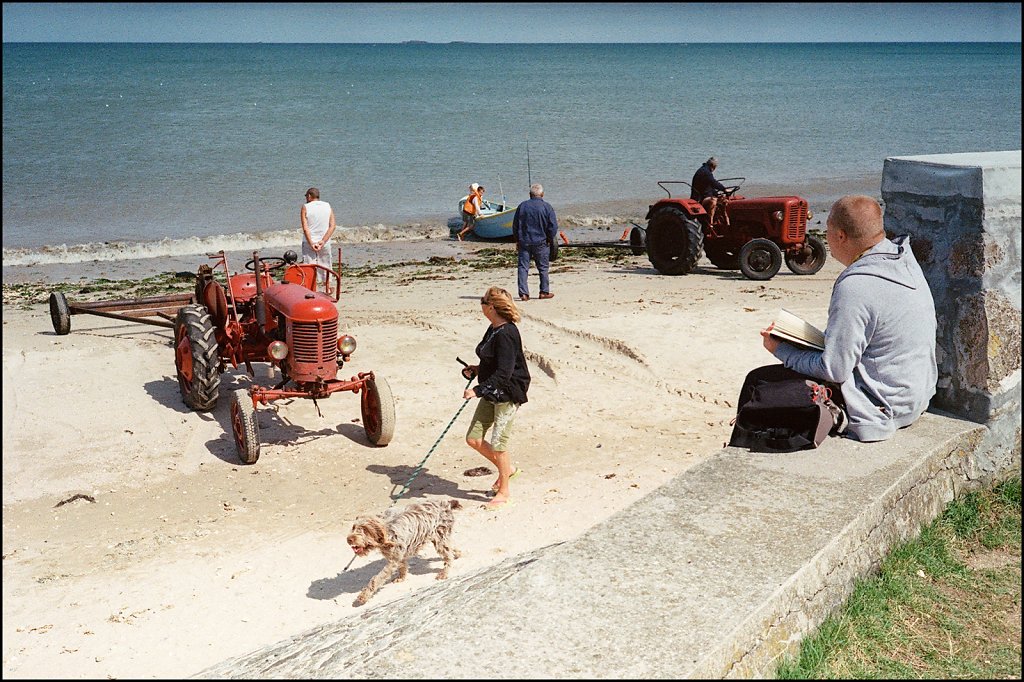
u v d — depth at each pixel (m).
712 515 3.45
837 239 4.17
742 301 13.20
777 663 2.91
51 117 61.34
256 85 105.50
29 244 23.55
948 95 89.94
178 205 29.25
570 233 25.67
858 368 4.16
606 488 6.67
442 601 3.60
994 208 4.22
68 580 5.46
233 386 9.63
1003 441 4.45
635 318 12.00
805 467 3.87
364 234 25.50
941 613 3.44
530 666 2.55
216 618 4.87
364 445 8.00
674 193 31.98
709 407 8.53
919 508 3.93
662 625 2.73
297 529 6.22
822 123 60.00
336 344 7.87
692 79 127.69
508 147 45.09
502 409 6.25
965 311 4.34
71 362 10.38
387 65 185.12
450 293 15.27
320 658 3.18
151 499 6.88
